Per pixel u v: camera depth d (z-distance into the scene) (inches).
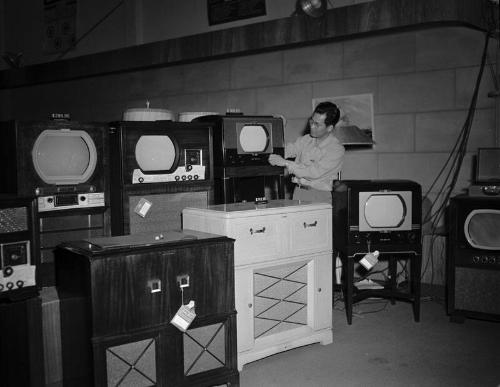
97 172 106.8
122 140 108.0
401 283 152.6
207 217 100.4
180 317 82.7
